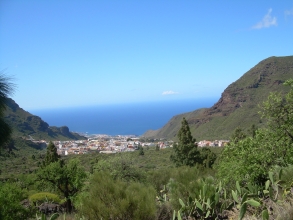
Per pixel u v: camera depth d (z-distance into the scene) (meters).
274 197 4.66
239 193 4.86
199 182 6.02
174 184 6.42
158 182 11.01
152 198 5.98
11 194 9.59
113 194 5.98
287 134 7.56
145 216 5.65
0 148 4.60
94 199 5.99
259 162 7.31
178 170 11.30
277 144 7.37
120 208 5.68
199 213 4.69
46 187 18.77
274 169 6.42
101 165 17.91
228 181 7.34
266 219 3.57
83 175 17.83
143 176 17.83
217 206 4.93
